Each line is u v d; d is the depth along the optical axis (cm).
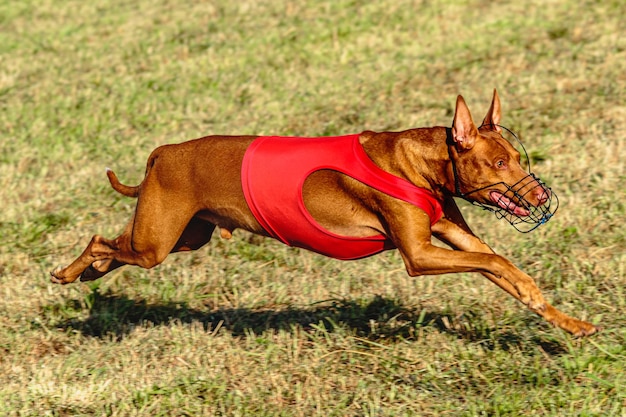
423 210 704
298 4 1852
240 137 771
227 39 1720
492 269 686
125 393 762
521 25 1652
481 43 1595
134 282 998
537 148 1196
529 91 1382
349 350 801
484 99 1370
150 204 784
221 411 727
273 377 766
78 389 770
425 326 834
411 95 1420
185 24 1830
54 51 1759
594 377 707
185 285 977
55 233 1114
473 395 720
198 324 883
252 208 744
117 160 1296
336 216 729
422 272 711
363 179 707
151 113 1445
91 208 1168
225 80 1541
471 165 690
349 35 1680
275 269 1002
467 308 870
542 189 682
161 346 844
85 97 1515
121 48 1739
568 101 1332
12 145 1357
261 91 1488
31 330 902
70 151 1334
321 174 725
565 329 695
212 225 832
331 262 997
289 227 746
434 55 1570
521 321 826
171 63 1636
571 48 1526
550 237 998
